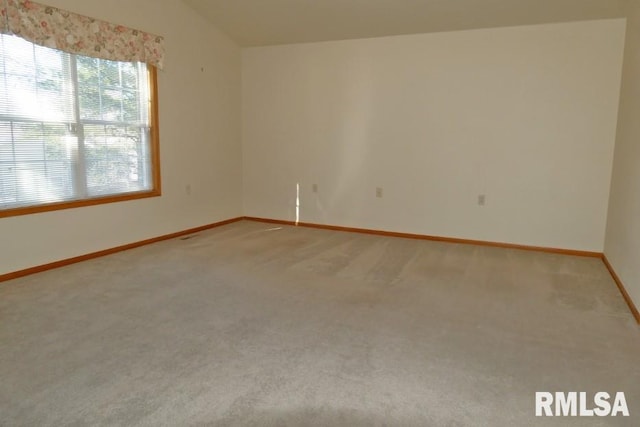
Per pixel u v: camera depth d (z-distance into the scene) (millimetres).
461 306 3139
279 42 5750
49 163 3832
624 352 2473
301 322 2822
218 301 3164
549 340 2615
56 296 3213
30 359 2301
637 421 1872
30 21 3488
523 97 4676
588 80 4402
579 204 4594
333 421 1838
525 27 4574
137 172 4715
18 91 3531
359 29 5113
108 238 4398
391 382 2137
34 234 3727
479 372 2242
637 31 3576
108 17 4148
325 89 5645
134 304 3082
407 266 4129
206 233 5441
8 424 1788
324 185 5832
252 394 2021
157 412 1878
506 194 4887
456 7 4375
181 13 4996
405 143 5297
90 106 4129
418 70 5105
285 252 4574
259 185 6266
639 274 2930
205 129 5551
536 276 3879
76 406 1909
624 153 3803
